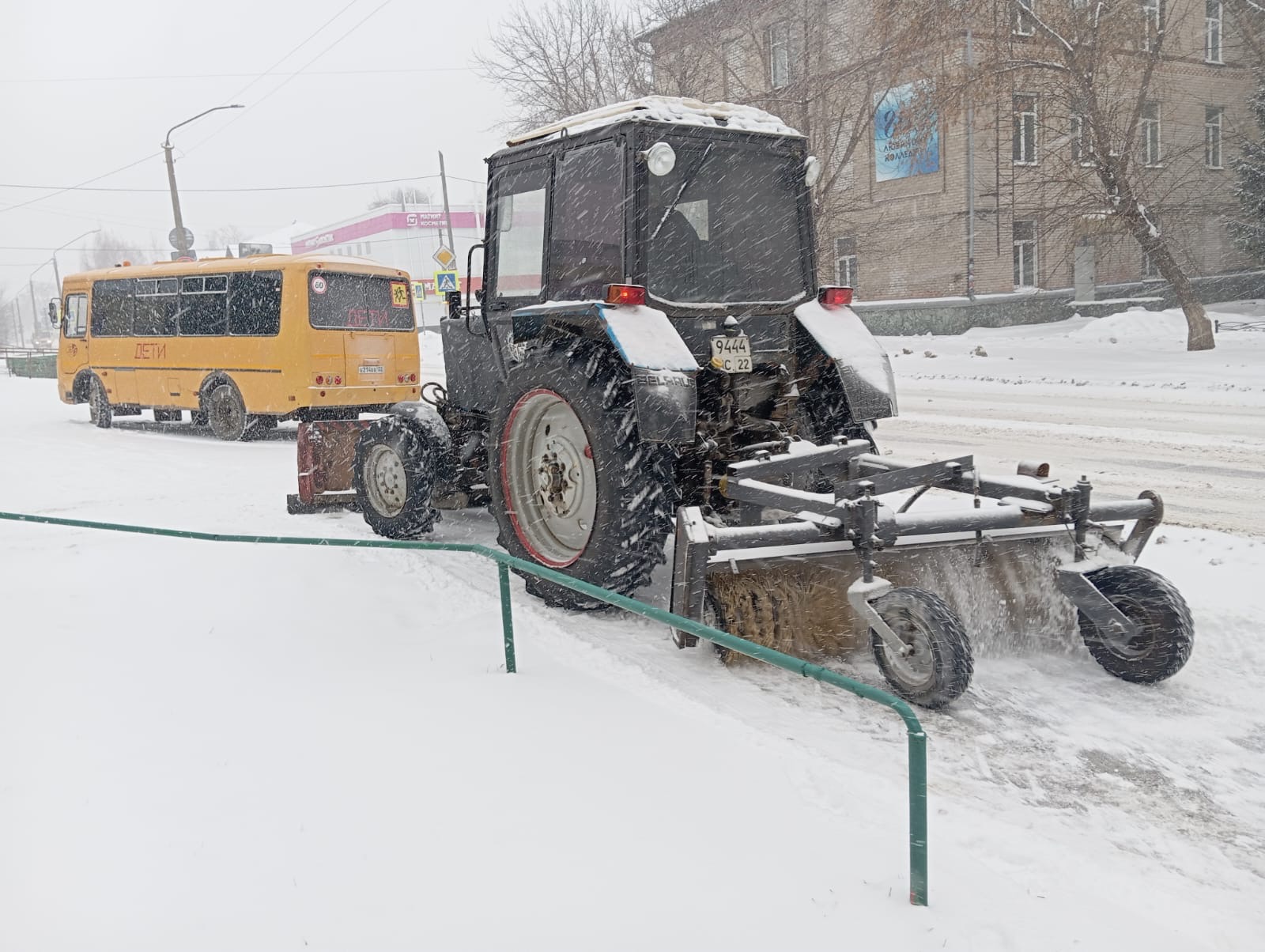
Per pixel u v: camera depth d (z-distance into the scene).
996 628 4.22
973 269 25.28
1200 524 6.36
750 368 5.00
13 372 38.94
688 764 3.16
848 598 3.87
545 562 5.09
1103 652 4.04
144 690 3.93
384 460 6.63
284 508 8.12
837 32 21.91
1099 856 2.73
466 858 2.60
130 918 2.37
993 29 17.94
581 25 25.95
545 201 5.30
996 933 2.28
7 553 6.43
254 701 3.80
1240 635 4.36
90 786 3.07
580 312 4.70
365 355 13.87
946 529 3.94
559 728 3.47
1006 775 3.21
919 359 19.95
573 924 2.29
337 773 3.13
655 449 4.67
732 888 2.44
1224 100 28.66
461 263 49.62
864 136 26.98
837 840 2.69
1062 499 4.15
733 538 3.93
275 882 2.51
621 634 4.64
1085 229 19.00
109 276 15.95
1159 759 3.32
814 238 5.37
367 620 4.94
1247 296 29.98
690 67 24.53
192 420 16.06
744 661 4.20
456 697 3.80
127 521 7.64
